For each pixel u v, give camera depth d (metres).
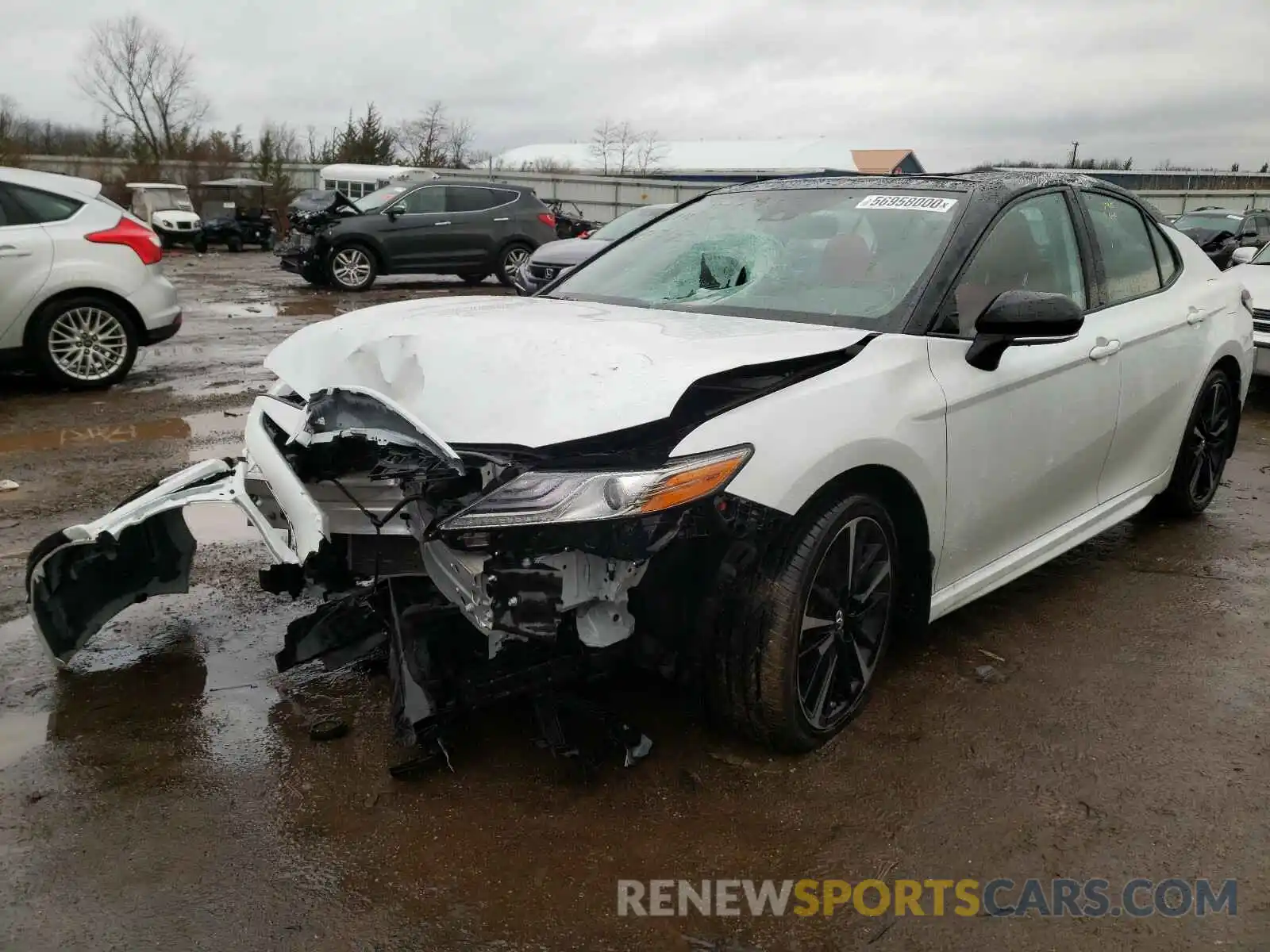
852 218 3.55
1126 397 3.91
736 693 2.68
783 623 2.62
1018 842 2.47
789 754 2.81
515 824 2.50
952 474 3.03
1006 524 3.41
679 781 2.69
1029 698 3.19
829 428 2.63
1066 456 3.60
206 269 20.94
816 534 2.65
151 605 3.78
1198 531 4.88
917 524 2.99
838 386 2.73
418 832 2.46
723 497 2.42
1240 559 4.49
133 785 2.64
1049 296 2.92
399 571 2.80
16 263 7.46
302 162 44.34
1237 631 3.73
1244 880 2.34
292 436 2.80
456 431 2.47
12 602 3.77
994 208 3.40
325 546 2.64
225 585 3.98
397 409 2.54
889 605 3.02
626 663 2.70
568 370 2.52
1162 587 4.14
